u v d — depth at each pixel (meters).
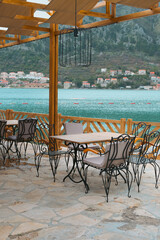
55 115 7.38
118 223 3.22
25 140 6.29
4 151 6.79
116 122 6.62
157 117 32.94
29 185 4.57
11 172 5.34
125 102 33.53
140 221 3.28
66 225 3.15
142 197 4.11
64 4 5.12
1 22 6.54
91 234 2.94
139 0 4.86
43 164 5.98
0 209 3.58
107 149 3.96
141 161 4.45
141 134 6.17
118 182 4.83
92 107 33.25
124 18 5.59
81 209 3.62
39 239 2.83
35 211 3.53
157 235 2.94
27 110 34.94
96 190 4.39
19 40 8.69
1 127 6.16
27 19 6.18
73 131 5.99
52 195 4.13
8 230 3.01
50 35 7.06
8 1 5.04
